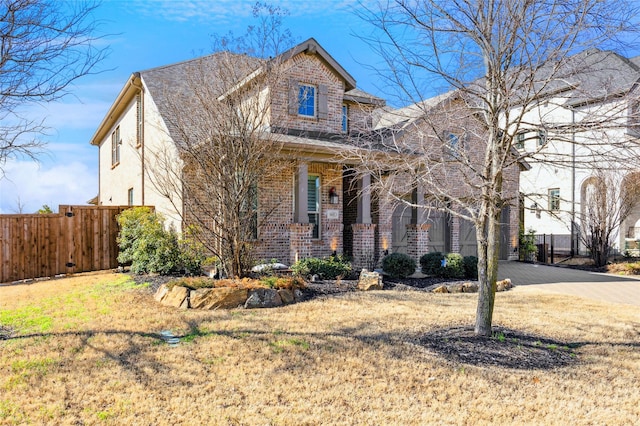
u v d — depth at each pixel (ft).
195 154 31.48
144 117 50.16
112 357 18.62
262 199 37.73
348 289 35.81
